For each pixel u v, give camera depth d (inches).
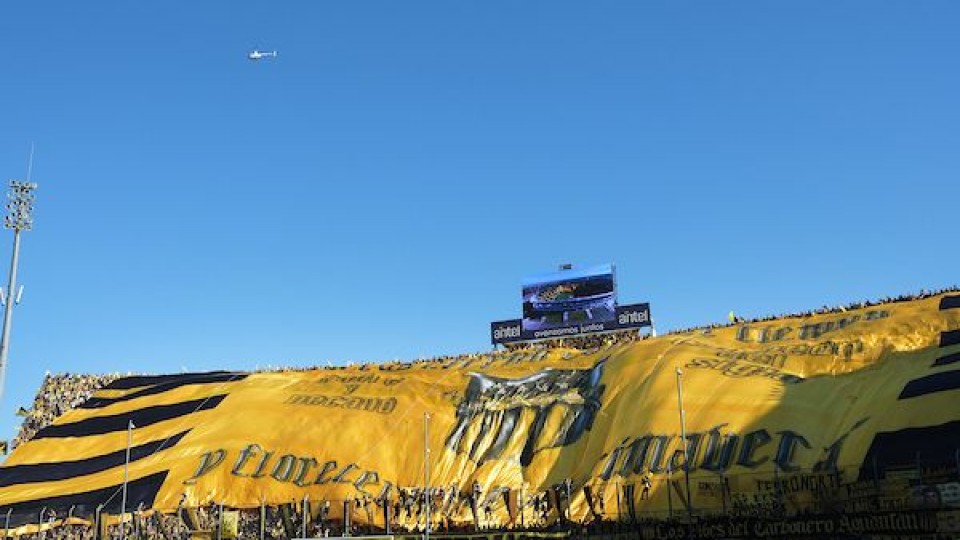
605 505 2437.3
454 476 2928.2
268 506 2930.6
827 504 1998.0
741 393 2559.1
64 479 3420.3
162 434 3553.2
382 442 3129.9
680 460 2415.1
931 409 2071.9
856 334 2679.6
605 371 3093.0
